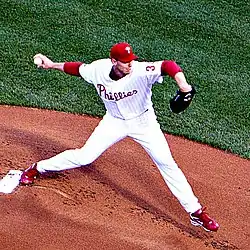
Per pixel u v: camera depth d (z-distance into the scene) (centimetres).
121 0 5562
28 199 3084
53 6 5372
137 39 5044
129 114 2733
